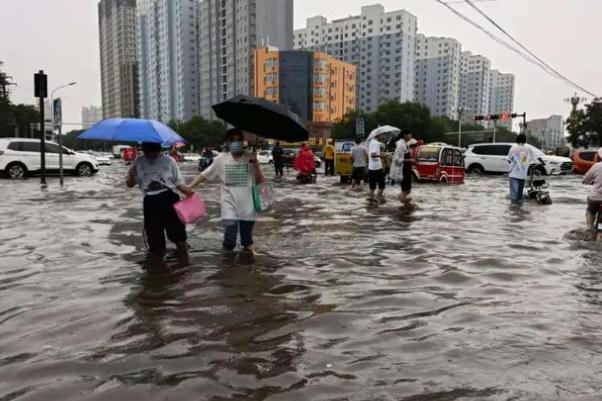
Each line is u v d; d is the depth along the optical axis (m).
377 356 3.56
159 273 5.66
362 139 18.11
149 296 4.85
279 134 6.39
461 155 20.70
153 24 136.25
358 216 10.30
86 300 4.73
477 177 25.86
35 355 3.54
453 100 115.31
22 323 4.14
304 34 136.12
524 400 2.96
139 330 4.02
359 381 3.19
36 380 3.18
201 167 28.30
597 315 4.42
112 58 151.75
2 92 62.81
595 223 8.66
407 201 13.18
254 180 6.70
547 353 3.61
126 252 6.73
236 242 7.04
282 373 3.30
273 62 100.25
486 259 6.41
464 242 7.58
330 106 105.56
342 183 20.25
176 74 132.38
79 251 6.79
